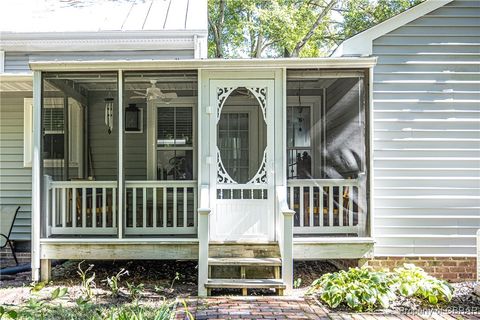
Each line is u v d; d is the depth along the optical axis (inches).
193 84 275.7
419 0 722.8
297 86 284.7
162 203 272.1
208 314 188.1
